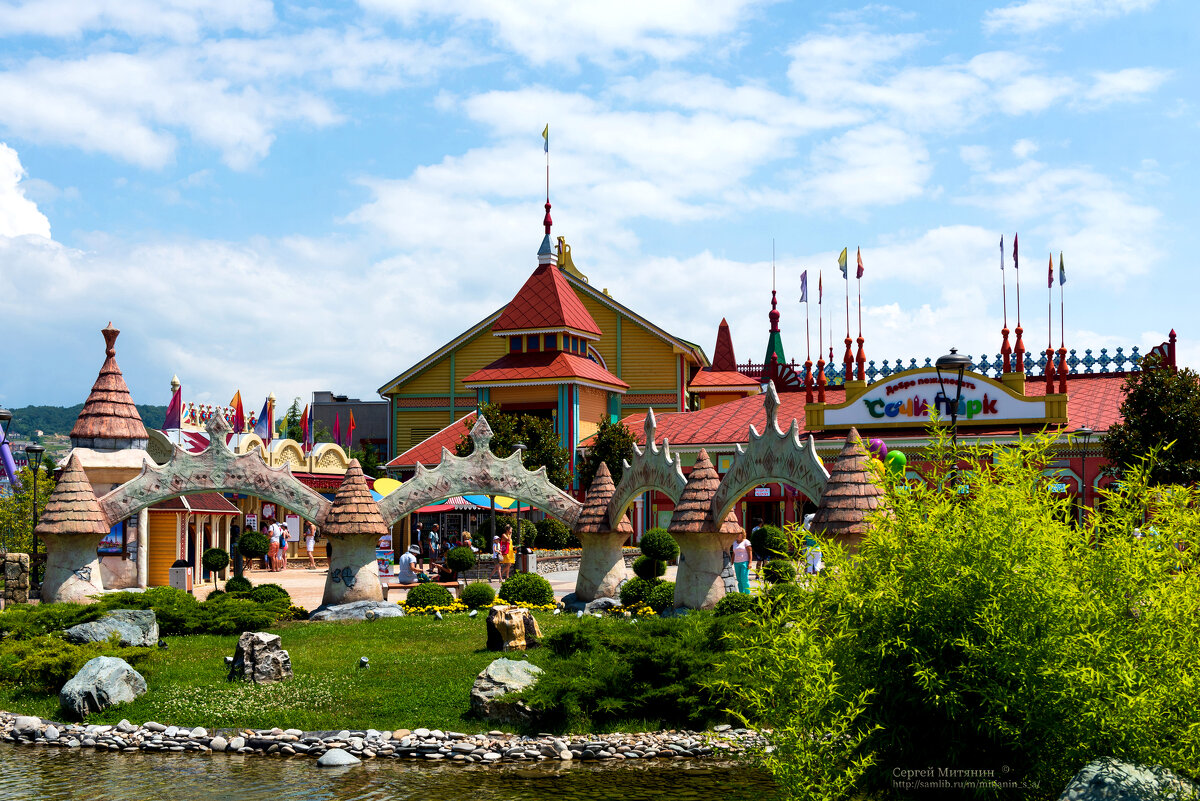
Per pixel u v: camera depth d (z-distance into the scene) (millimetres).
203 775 16422
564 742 17703
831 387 61125
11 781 16188
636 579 31344
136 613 25656
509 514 56312
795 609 11539
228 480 32625
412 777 16219
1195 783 9836
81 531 31219
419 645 24250
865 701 10773
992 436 41781
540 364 62156
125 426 36500
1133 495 11398
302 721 19031
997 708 10359
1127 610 10477
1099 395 48219
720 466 53531
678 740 17656
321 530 32156
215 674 21891
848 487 24047
